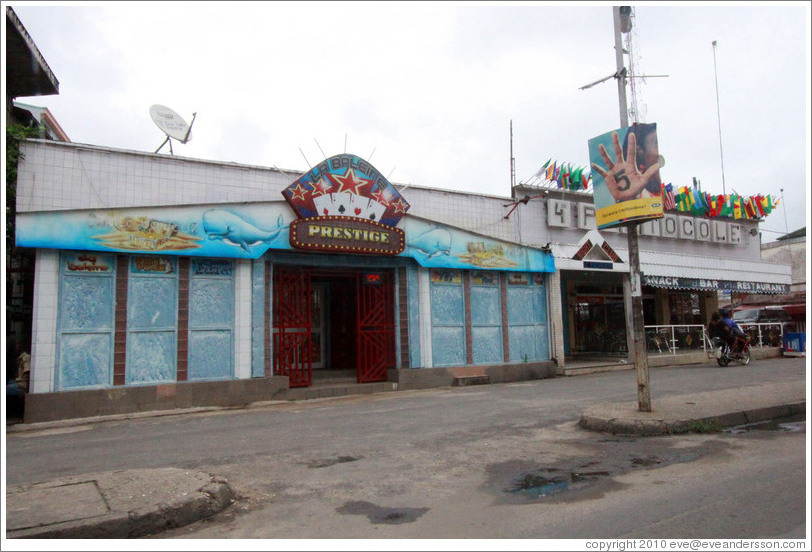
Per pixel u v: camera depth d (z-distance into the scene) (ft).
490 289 54.13
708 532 14.87
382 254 46.93
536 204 59.88
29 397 34.96
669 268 64.75
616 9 30.86
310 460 23.39
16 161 36.50
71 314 36.76
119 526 15.57
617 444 25.17
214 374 41.01
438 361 50.44
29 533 14.74
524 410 34.50
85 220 36.76
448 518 16.53
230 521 16.83
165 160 41.45
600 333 66.95
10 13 34.86
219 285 41.83
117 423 35.12
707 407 30.25
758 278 73.97
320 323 54.34
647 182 28.94
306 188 44.09
